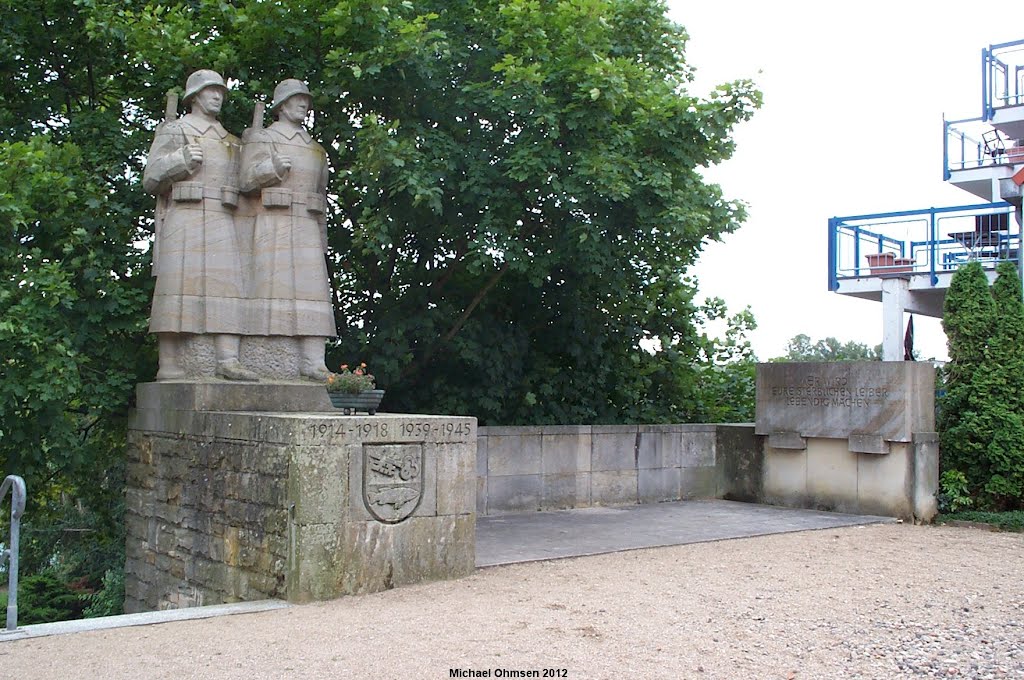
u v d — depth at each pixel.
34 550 20.80
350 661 6.22
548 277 14.48
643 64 14.75
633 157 13.03
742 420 18.84
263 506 8.77
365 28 12.17
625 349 16.72
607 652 6.43
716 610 7.70
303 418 8.46
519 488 13.77
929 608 7.93
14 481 7.17
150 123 14.12
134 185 12.99
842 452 14.11
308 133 12.19
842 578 9.12
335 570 8.31
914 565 9.92
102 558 20.06
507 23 13.02
